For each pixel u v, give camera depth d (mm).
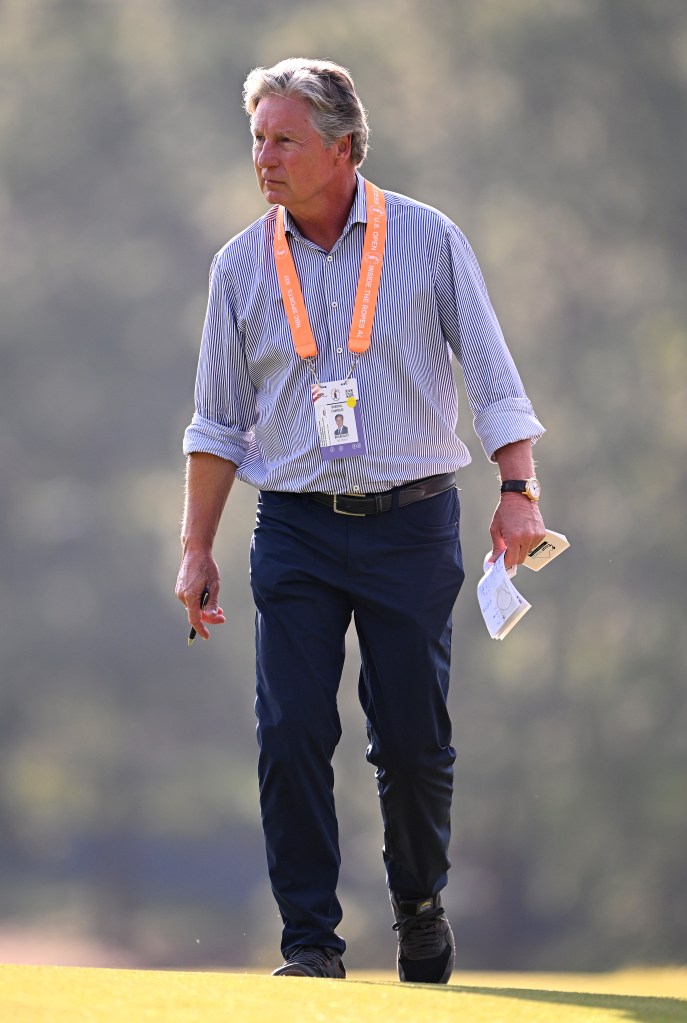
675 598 81625
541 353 89500
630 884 78375
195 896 107375
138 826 114438
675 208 90625
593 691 81938
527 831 84375
